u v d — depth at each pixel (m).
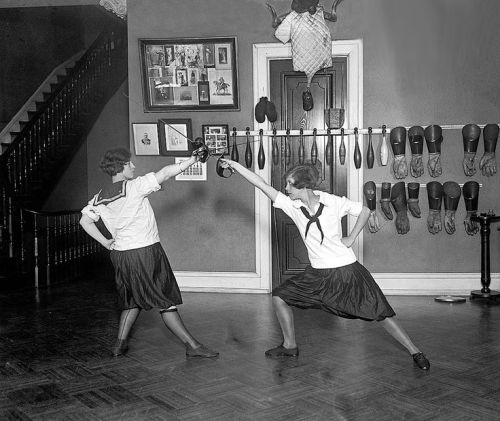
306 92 6.50
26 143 9.26
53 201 10.82
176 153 6.88
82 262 8.72
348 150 6.71
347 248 3.76
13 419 2.95
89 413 3.02
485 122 6.58
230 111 6.85
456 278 6.63
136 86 7.00
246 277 6.86
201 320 5.31
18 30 10.97
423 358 3.70
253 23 6.78
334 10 6.64
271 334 4.73
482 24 6.56
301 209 3.73
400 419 2.89
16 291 7.03
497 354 4.06
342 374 3.62
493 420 2.87
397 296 6.57
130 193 3.89
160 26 6.92
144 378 3.59
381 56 6.64
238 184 6.87
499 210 6.61
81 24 11.99
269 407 3.07
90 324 5.17
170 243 7.00
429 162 6.50
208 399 3.21
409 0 6.60
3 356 4.13
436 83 6.61
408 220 6.59
